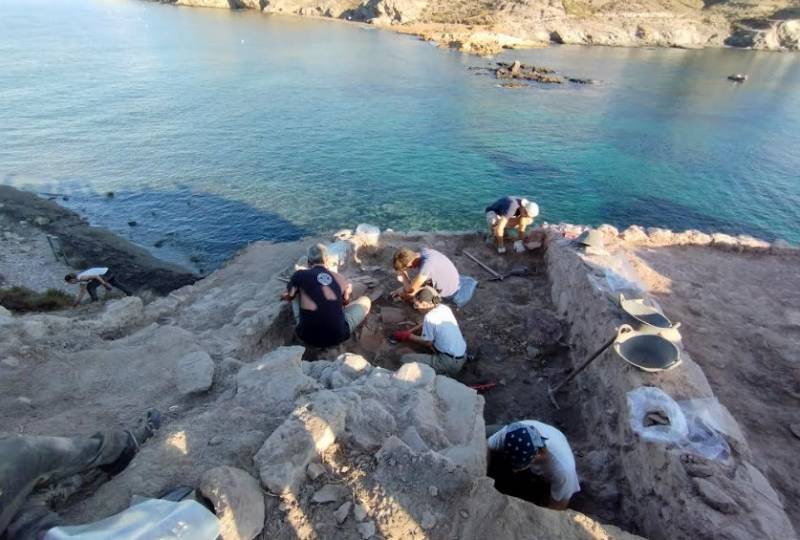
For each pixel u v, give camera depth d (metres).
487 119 32.34
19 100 32.16
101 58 44.19
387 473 3.44
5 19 63.88
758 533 3.41
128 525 2.78
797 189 23.53
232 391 4.51
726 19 76.75
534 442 4.01
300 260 8.80
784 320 6.80
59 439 3.18
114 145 26.30
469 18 74.00
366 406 4.00
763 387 5.64
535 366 6.29
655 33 71.06
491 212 8.84
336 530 3.13
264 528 3.13
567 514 3.32
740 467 4.00
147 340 6.04
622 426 4.61
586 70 49.62
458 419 4.26
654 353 4.90
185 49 49.94
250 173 23.86
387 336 6.59
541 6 72.88
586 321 6.18
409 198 22.02
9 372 5.05
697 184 24.00
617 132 30.62
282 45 54.78
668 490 3.83
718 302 7.17
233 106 32.78
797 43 70.56
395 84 40.19
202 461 3.52
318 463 3.52
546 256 8.43
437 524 3.17
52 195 21.55
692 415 4.37
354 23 75.06
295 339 6.71
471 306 7.35
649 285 7.40
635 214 21.23
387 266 8.48
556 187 23.39
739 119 33.94
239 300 8.36
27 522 2.79
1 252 17.50
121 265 17.20
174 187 22.42
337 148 26.89
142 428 4.04
